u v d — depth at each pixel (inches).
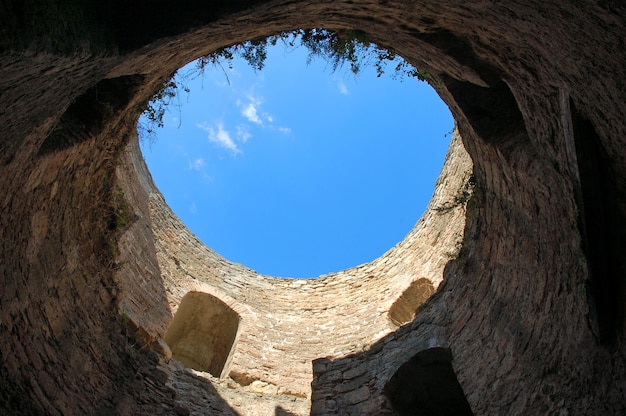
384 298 426.6
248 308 425.4
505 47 179.9
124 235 343.9
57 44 132.0
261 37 217.9
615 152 163.6
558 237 209.2
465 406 308.5
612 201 173.0
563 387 199.6
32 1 121.9
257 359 376.8
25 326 199.3
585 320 194.4
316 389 313.6
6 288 187.8
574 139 168.7
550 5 139.9
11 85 132.4
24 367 192.5
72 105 203.0
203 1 161.5
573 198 184.9
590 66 148.3
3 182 165.5
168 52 186.5
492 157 233.8
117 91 208.7
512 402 222.5
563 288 210.2
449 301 304.0
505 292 254.4
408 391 305.3
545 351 215.2
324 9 183.2
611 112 154.1
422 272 409.7
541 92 180.9
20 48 121.3
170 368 304.3
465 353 268.7
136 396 260.4
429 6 171.6
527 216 229.1
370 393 302.0
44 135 173.5
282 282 469.4
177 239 437.4
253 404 327.9
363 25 198.5
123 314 291.7
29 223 199.0
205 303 421.4
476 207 275.1
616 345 180.5
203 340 420.2
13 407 179.5
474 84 221.0
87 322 248.2
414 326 318.7
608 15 128.3
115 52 156.3
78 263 246.4
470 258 291.0
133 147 405.7
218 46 211.9
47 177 197.6
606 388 180.1
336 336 407.8
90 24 146.0
